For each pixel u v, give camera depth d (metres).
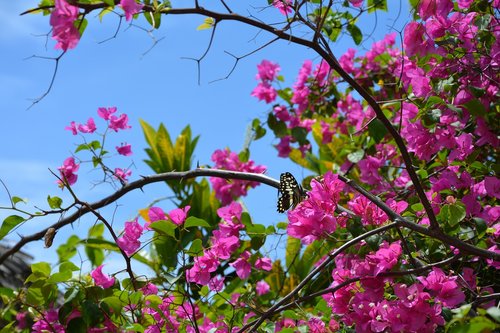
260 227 2.99
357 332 2.36
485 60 3.18
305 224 2.48
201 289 3.06
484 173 3.13
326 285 4.16
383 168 4.06
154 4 2.44
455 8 3.25
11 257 5.98
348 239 3.04
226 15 2.51
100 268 2.76
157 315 3.04
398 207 2.83
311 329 2.68
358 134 4.08
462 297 2.20
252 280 3.82
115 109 3.40
